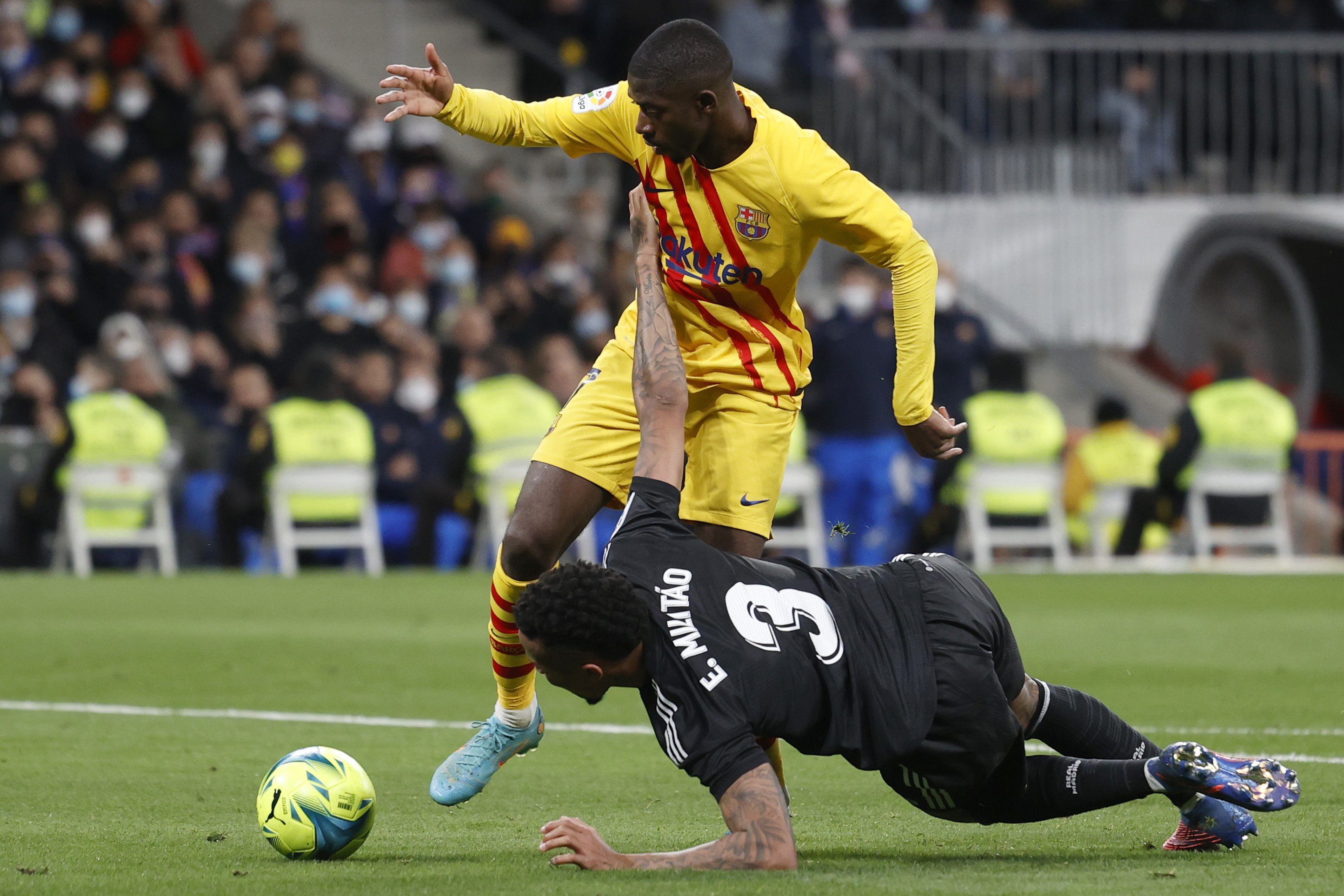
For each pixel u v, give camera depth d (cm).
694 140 1397
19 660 2645
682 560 1192
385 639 2955
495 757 1510
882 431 4722
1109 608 3594
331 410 4494
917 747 1182
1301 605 3656
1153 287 6184
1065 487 5300
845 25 6344
